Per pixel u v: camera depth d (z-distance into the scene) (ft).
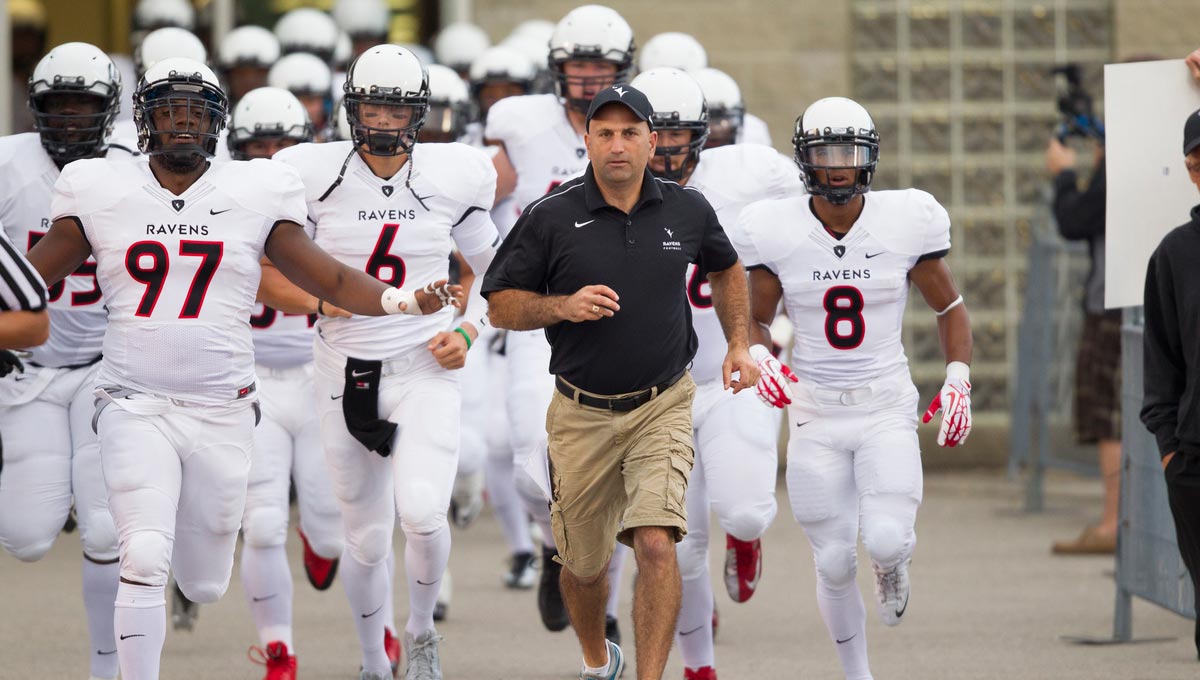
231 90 114.62
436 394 72.84
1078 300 141.08
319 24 128.06
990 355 161.07
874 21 159.63
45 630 91.71
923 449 161.27
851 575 70.59
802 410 71.77
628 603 100.27
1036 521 131.95
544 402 81.20
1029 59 160.15
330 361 73.10
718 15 158.20
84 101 72.02
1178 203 79.10
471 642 88.28
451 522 136.05
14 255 54.29
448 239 74.02
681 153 77.36
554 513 67.15
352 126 71.92
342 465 73.56
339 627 93.71
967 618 93.91
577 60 84.99
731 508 74.38
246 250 64.23
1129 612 86.89
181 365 63.72
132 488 63.10
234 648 87.92
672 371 65.67
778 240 71.31
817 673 80.18
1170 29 158.81
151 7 136.26
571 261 64.39
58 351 71.97
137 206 63.46
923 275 71.97
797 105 159.12
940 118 160.35
